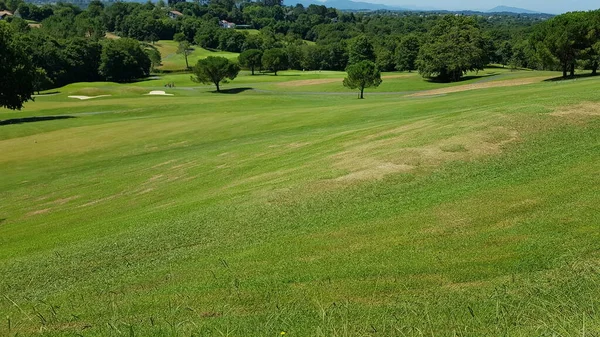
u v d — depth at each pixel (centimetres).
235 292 719
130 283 830
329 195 1142
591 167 1059
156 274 854
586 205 861
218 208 1201
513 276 656
